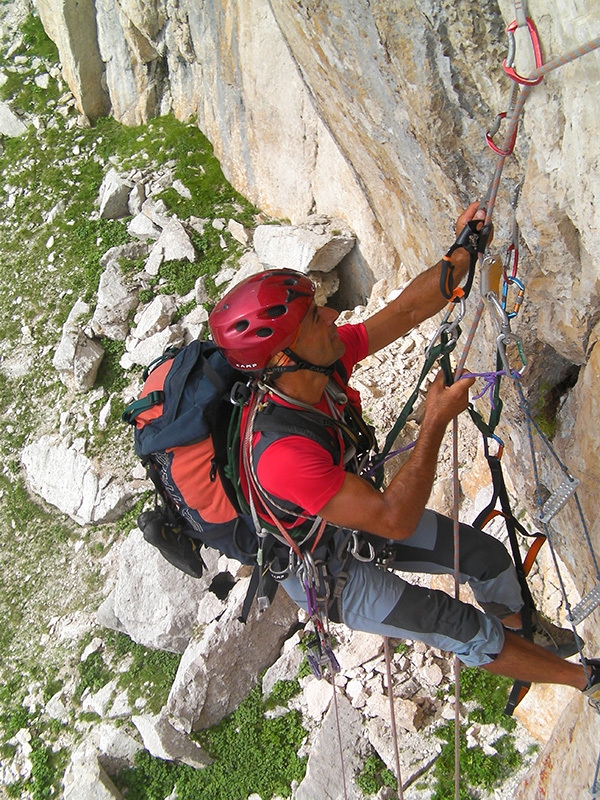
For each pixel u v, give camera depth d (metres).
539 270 2.76
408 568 3.13
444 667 6.84
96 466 10.36
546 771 4.17
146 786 7.90
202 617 8.23
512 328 3.07
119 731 8.22
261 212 11.72
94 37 13.94
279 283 2.70
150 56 13.21
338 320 9.35
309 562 2.87
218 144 12.31
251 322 2.64
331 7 3.30
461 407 2.58
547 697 6.09
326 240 9.41
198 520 3.00
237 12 9.84
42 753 8.62
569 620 2.90
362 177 5.52
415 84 2.88
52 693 9.05
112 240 12.65
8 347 12.52
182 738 7.66
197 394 2.90
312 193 10.27
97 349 11.23
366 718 6.85
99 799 7.74
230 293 2.78
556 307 2.75
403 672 6.90
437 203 3.65
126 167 13.21
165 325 11.04
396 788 6.46
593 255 2.38
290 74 9.45
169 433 2.85
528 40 2.10
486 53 2.55
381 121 3.74
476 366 3.93
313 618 3.09
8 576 10.30
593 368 2.75
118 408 10.75
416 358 8.19
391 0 2.68
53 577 10.05
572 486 2.66
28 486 11.02
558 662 2.96
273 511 2.79
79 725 8.63
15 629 9.81
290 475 2.63
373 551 2.84
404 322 3.16
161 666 8.57
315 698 7.33
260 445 2.70
